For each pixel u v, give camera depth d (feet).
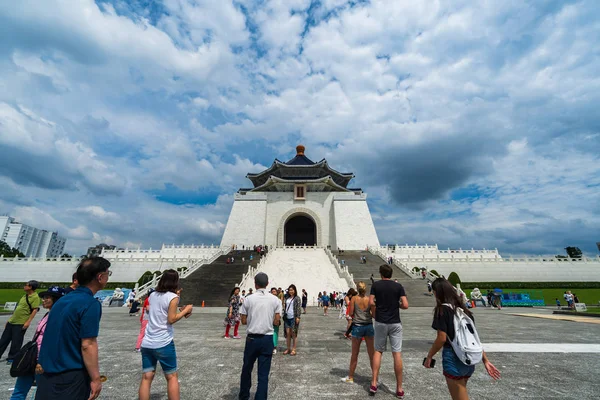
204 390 17.16
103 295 86.33
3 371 21.17
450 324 11.93
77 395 9.71
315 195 181.27
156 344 13.23
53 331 10.02
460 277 129.80
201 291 84.94
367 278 97.04
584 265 127.85
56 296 13.53
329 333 37.42
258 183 207.82
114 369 21.48
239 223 171.22
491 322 47.88
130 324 46.34
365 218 170.71
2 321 48.14
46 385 9.69
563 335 35.14
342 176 202.18
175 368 13.61
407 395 16.38
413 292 85.92
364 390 17.17
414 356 25.07
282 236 174.29
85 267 10.94
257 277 16.12
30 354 12.85
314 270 102.99
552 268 128.57
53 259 130.41
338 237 166.91
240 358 24.53
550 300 106.83
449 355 11.94
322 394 16.56
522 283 122.42
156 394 16.48
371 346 19.06
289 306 26.53
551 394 16.61
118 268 128.36
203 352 26.73
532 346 28.63
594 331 38.27
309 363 22.99
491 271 130.00
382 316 16.87
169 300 13.85
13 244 363.97
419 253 148.46
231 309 34.63
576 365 22.31
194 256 146.10
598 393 16.76
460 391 11.53
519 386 17.85
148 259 129.59
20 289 118.93
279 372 20.65
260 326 14.73
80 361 10.00
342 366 22.15
